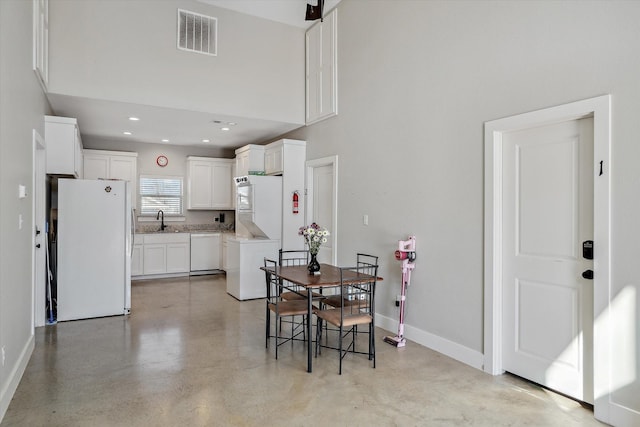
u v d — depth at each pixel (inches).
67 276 171.9
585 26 96.0
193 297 219.9
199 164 298.4
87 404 98.7
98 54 166.6
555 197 105.9
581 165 100.1
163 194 297.1
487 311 120.3
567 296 103.3
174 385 109.7
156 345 142.3
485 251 121.0
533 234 111.4
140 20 175.3
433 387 110.0
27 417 92.4
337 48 192.4
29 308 130.0
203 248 289.9
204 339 149.3
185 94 185.5
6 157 97.6
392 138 158.2
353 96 181.2
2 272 93.9
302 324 157.9
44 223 165.3
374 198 168.2
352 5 181.6
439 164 137.2
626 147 88.4
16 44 106.9
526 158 113.2
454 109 131.4
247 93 201.0
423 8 143.3
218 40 193.6
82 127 227.1
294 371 120.0
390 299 160.4
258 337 152.2
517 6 111.7
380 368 122.9
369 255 163.5
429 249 141.3
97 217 177.3
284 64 211.5
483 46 121.5
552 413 96.0
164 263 276.5
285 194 219.5
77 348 138.5
